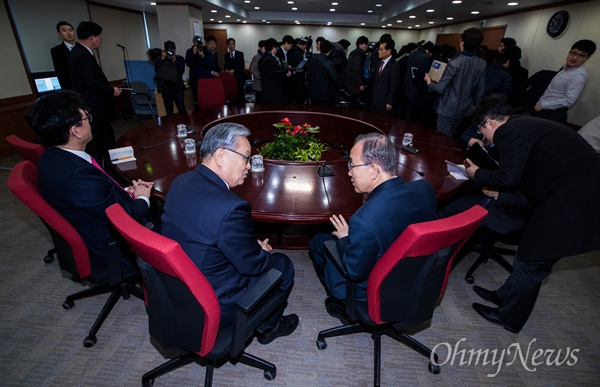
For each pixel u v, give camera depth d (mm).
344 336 1638
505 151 1468
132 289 1739
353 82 5113
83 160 1347
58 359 1448
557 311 1854
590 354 1580
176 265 825
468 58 2941
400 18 8414
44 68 4973
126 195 1517
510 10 6199
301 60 6148
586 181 1326
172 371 1423
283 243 2029
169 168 1953
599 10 4344
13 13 4441
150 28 8195
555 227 1370
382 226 1075
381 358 1528
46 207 1227
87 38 2742
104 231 1365
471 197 2035
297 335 1634
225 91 5629
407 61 4535
